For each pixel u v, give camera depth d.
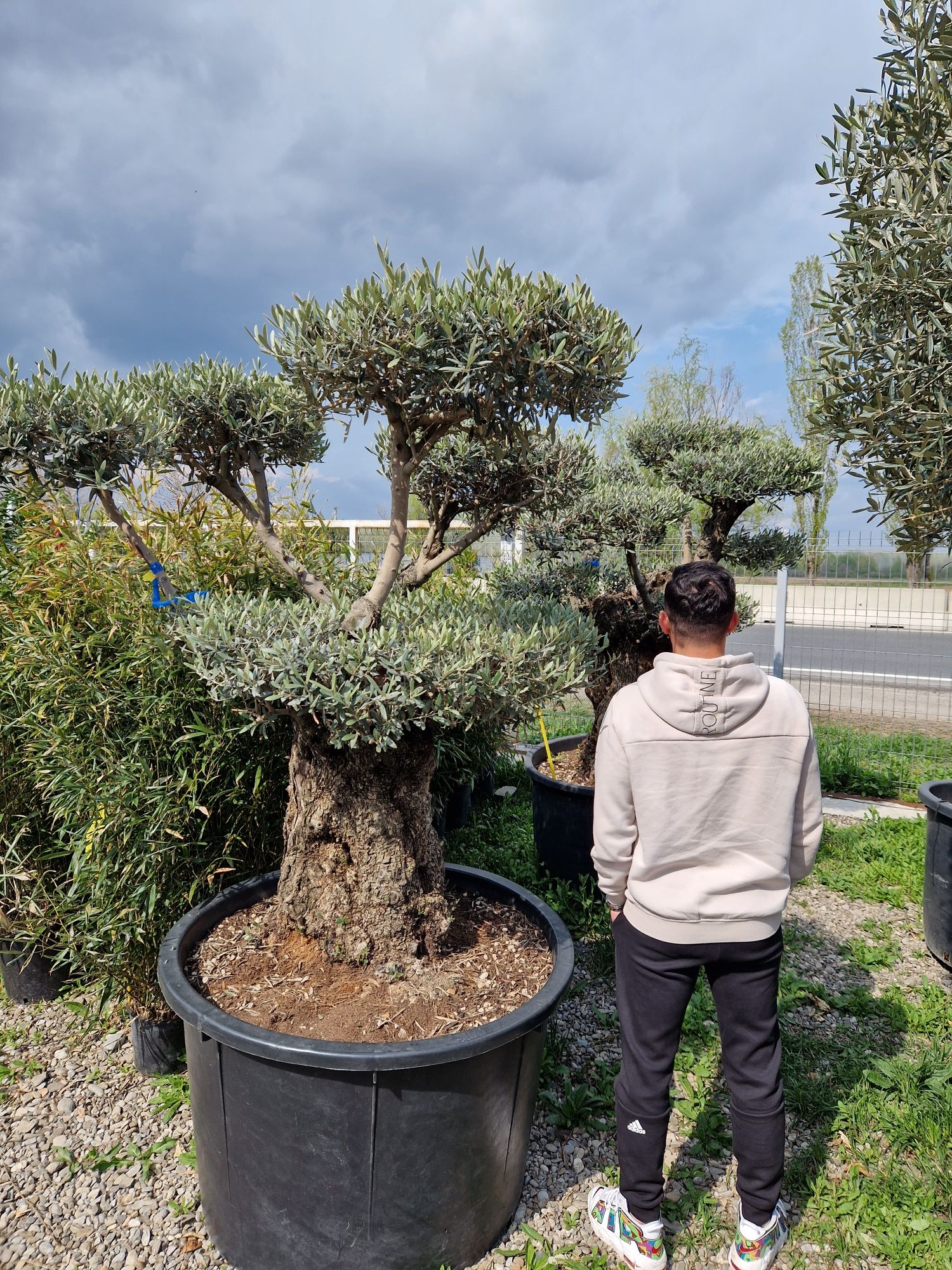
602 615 4.20
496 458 2.22
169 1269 1.90
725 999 1.84
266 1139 1.74
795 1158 2.26
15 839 2.80
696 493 5.51
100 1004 2.76
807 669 10.81
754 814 1.73
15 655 2.59
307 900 2.22
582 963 3.33
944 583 6.38
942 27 1.89
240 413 2.41
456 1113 1.75
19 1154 2.26
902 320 1.90
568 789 3.91
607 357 1.86
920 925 3.75
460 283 1.78
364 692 1.76
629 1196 1.88
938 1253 1.94
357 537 3.98
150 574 2.64
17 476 2.22
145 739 2.52
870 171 2.00
